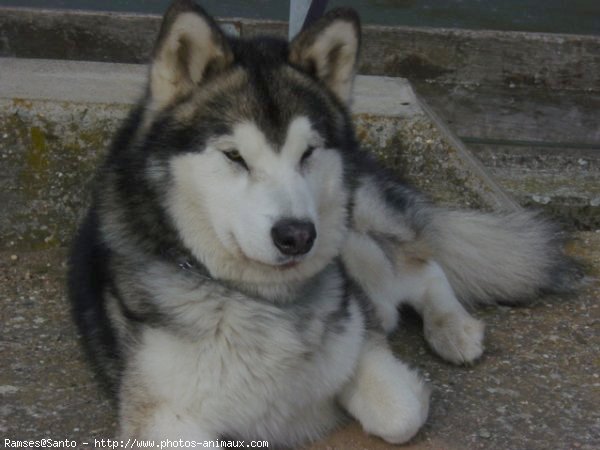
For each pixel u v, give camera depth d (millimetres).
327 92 1443
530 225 1870
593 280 1890
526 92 2826
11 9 2670
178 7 1362
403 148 1948
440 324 1640
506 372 1592
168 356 1357
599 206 2426
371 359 1457
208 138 1354
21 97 1848
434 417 1479
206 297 1378
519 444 1434
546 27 3605
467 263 1819
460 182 1963
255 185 1339
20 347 1596
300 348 1386
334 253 1433
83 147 1861
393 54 2799
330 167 1407
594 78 2812
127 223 1418
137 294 1397
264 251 1320
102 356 1464
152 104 1403
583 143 2852
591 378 1584
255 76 1390
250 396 1381
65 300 1732
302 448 1439
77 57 2713
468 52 2797
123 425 1364
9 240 1889
